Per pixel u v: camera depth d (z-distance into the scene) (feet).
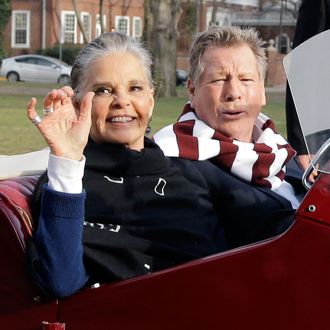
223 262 10.92
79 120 11.63
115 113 12.64
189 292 11.10
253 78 14.49
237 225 13.65
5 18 198.39
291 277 10.56
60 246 11.46
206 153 13.66
